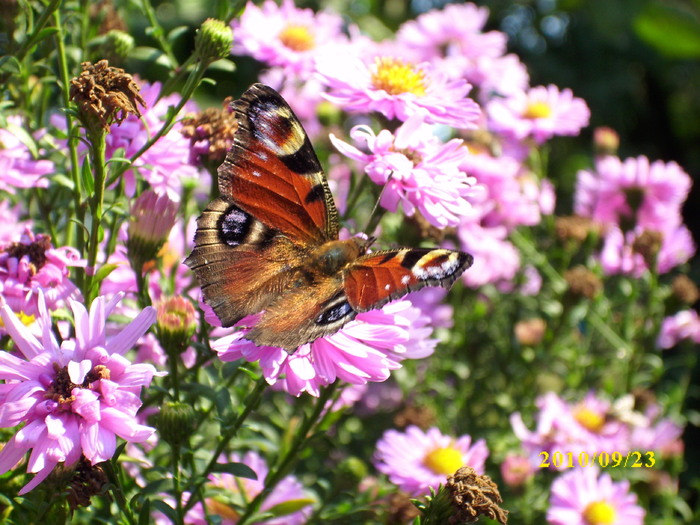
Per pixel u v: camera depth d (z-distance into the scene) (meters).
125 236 0.23
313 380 0.19
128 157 0.22
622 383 0.33
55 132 0.24
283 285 0.20
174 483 0.20
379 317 0.20
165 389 0.20
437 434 0.27
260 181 0.20
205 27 0.21
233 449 0.26
